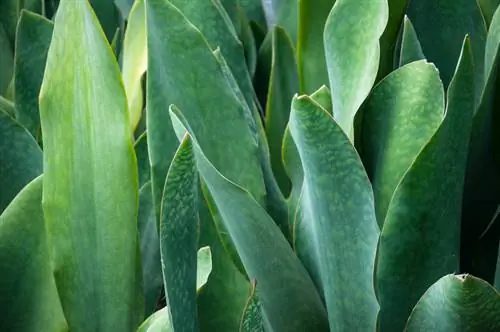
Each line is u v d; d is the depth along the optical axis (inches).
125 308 51.8
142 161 61.1
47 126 50.1
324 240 50.3
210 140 56.1
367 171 55.4
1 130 56.5
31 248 51.8
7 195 57.1
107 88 50.1
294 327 53.0
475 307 46.6
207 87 55.8
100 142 50.4
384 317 52.2
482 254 60.1
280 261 52.1
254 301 45.2
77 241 50.9
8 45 76.4
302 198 54.5
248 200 50.2
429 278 51.8
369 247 49.1
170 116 51.8
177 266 45.4
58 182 50.4
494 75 56.9
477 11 63.1
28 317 52.4
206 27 64.0
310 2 63.2
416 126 53.4
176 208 45.1
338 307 50.9
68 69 49.9
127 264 51.4
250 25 77.5
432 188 50.4
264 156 60.5
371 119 54.8
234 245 53.4
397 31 62.9
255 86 76.3
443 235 51.5
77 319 51.6
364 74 54.6
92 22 49.3
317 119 47.5
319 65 64.5
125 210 50.9
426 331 49.1
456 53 63.6
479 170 58.7
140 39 66.4
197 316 48.8
